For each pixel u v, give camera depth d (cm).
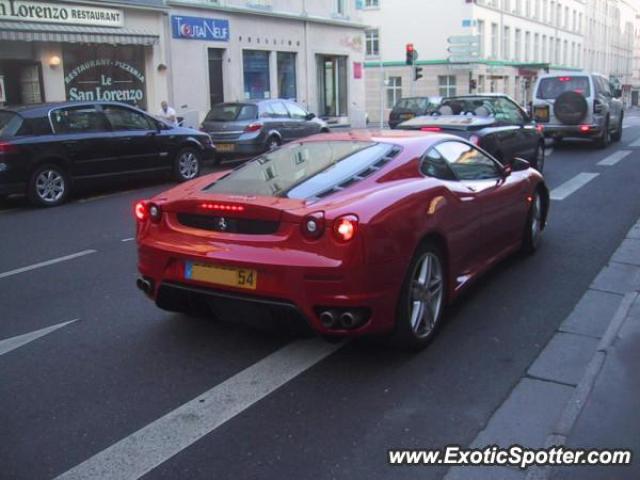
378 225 416
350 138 547
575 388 411
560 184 1204
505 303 563
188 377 435
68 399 407
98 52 1869
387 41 4503
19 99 1761
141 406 397
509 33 4891
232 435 363
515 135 1154
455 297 515
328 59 2769
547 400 397
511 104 1311
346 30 2803
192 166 1384
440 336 495
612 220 885
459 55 3716
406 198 447
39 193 1107
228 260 424
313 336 496
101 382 429
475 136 1023
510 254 657
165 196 485
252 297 423
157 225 470
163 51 2014
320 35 2659
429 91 4438
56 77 1772
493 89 4653
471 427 368
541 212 735
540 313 539
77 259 741
